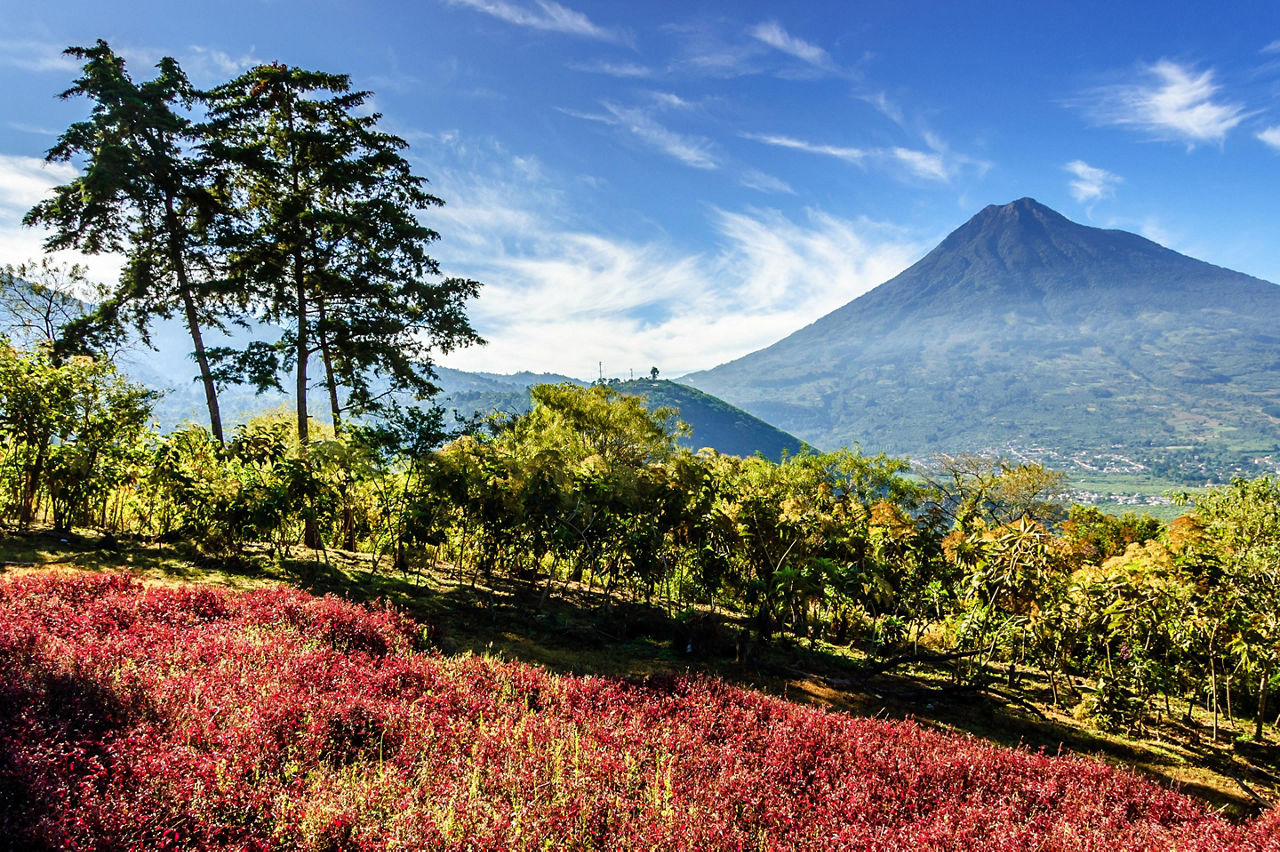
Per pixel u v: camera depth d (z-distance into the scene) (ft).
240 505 32.04
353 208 51.70
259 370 47.19
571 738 16.49
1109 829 15.98
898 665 33.30
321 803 11.35
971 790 17.54
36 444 32.99
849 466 78.59
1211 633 28.07
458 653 24.40
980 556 32.86
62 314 57.16
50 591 21.43
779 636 35.50
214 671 16.53
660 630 32.45
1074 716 28.66
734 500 37.17
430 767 13.93
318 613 23.48
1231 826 17.16
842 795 15.80
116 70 47.50
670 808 13.48
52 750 11.27
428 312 55.98
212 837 10.54
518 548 35.27
